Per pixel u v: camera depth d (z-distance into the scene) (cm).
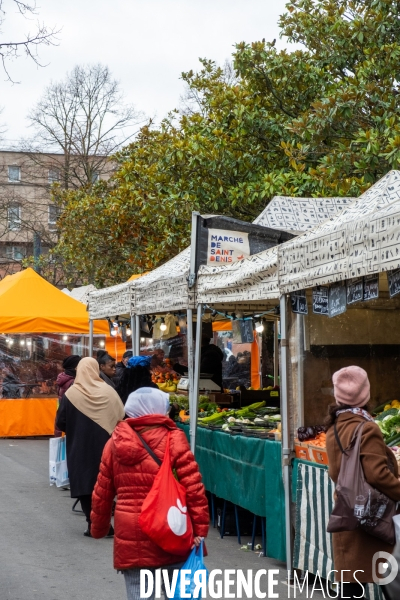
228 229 897
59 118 3866
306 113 1398
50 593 630
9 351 1789
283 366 688
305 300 693
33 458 1460
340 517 442
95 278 2639
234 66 1602
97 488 448
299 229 933
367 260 532
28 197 4634
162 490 423
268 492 724
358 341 762
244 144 1609
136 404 447
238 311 1007
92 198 2539
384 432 616
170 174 1631
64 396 845
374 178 1248
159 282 993
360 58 1541
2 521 910
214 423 908
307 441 661
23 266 3556
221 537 848
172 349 1825
